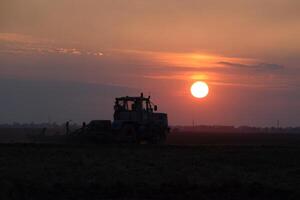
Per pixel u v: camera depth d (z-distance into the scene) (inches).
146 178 1768.0
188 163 2175.2
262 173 1977.1
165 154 2447.1
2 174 1759.4
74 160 2160.4
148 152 2496.3
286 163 2253.9
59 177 1753.2
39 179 1696.6
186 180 1676.9
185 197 1515.7
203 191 1590.8
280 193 1583.4
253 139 6176.2
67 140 3137.3
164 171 1936.5
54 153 2349.9
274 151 2652.6
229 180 1705.2
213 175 1877.5
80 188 1595.7
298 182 1784.0
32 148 2492.6
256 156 2449.6
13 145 2603.3
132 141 3100.4
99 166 2028.8
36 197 1481.3
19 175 1749.5
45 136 3435.0
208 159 2324.1
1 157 2194.9
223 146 2891.2
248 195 1560.0
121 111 3147.1
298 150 2719.0
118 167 2003.0
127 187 1604.3
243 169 2074.3
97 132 3061.0
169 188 1605.6
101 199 1493.6
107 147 2659.9
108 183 1653.5
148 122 3161.9
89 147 2632.9
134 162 2161.7
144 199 1497.3
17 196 1454.2
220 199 1515.7
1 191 1461.6
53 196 1505.9
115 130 3075.8
